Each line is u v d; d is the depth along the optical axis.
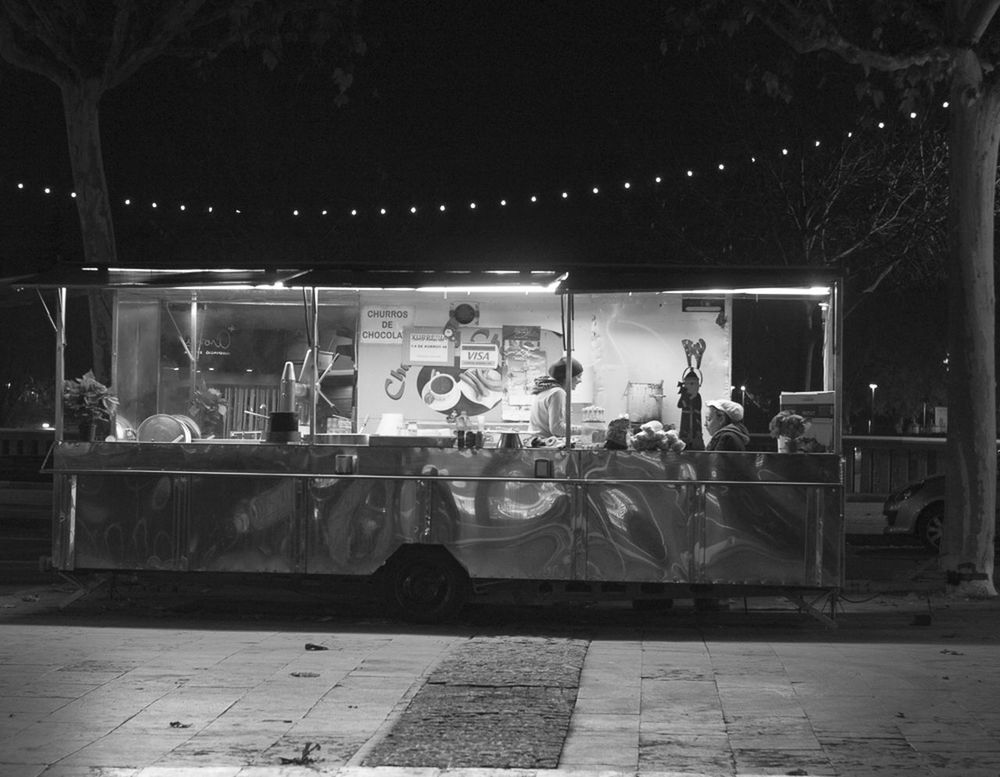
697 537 10.27
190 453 10.66
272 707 7.28
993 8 12.80
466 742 6.53
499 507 10.43
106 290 11.59
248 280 10.46
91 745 6.46
